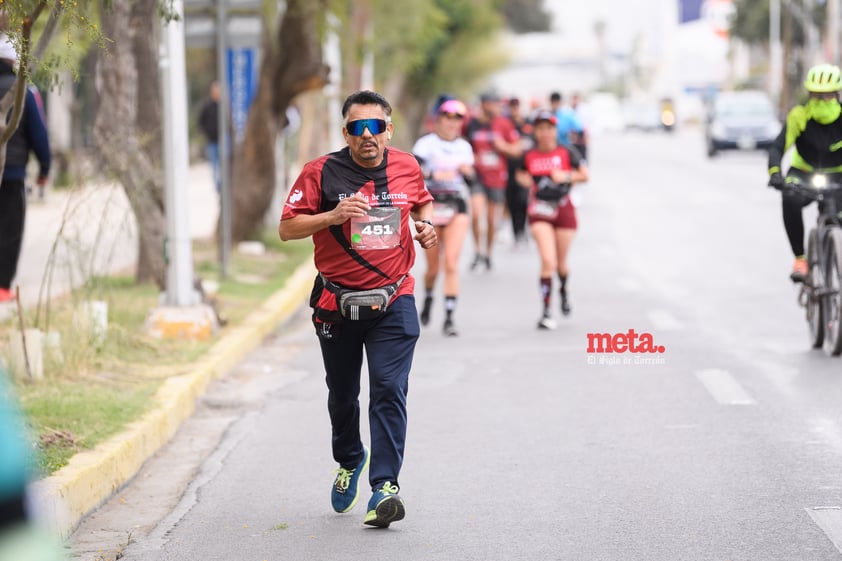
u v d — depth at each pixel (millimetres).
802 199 28641
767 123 128125
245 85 55344
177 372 26281
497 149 47469
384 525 16391
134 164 34469
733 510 17000
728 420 22531
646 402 24344
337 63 73875
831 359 28203
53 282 39656
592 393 25406
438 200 33281
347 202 15648
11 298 30625
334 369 16719
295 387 27406
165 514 17797
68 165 80500
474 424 22906
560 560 15008
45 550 4980
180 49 30766
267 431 23125
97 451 18953
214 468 20406
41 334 24969
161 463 20906
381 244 15930
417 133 169500
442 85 145625
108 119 34000
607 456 20250
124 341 28375
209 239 54875
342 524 16969
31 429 19062
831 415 22656
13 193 30344
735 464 19469
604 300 39312
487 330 34156
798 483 18281
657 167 119875
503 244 58500
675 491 18047
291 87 49688
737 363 28125
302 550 15781
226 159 42594
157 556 15727
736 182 95438
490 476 19203
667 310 36750
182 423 23781
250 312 35906
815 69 27703
